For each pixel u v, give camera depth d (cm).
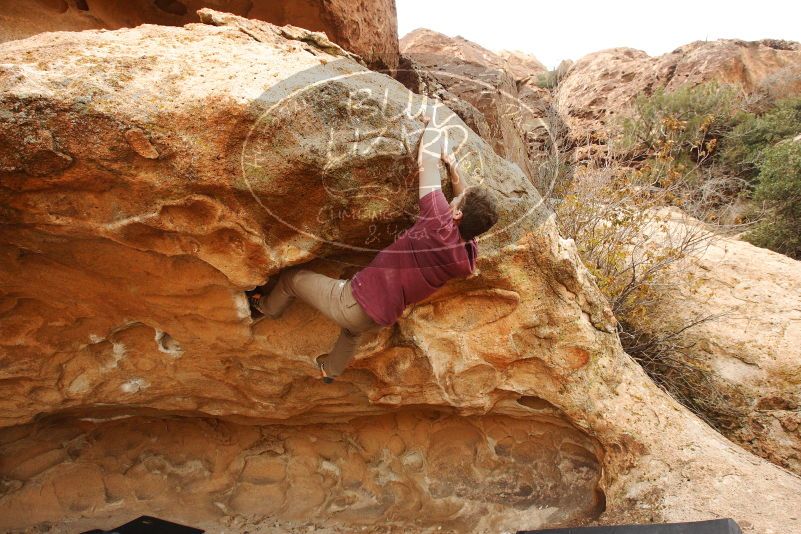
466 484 363
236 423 368
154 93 213
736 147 1127
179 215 232
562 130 621
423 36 803
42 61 215
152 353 303
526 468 361
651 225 572
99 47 227
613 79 1497
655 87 1445
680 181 566
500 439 364
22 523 346
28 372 291
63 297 272
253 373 314
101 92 209
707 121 653
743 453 331
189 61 227
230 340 291
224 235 240
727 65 1437
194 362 307
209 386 324
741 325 484
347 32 391
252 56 235
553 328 312
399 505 364
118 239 239
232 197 227
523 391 330
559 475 356
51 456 355
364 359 308
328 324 296
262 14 383
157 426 373
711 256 565
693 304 507
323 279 259
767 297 509
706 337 480
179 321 285
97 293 271
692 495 298
